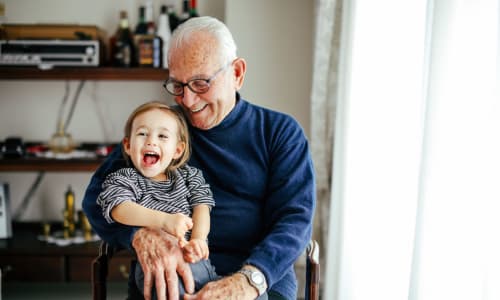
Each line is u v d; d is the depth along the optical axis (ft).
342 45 8.21
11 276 10.18
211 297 4.40
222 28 5.20
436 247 4.65
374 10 7.04
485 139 4.26
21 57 10.36
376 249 6.73
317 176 9.48
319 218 9.77
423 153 4.71
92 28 10.58
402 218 6.09
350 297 7.57
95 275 4.81
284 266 4.75
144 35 10.71
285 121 5.58
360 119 7.41
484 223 4.23
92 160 10.51
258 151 5.48
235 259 5.36
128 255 10.28
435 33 4.56
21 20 11.28
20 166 10.43
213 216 5.43
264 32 10.55
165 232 4.75
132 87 11.59
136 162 4.93
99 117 11.64
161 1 11.25
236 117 5.51
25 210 11.75
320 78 9.14
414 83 5.87
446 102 4.52
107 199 4.71
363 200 7.24
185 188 5.05
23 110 11.56
